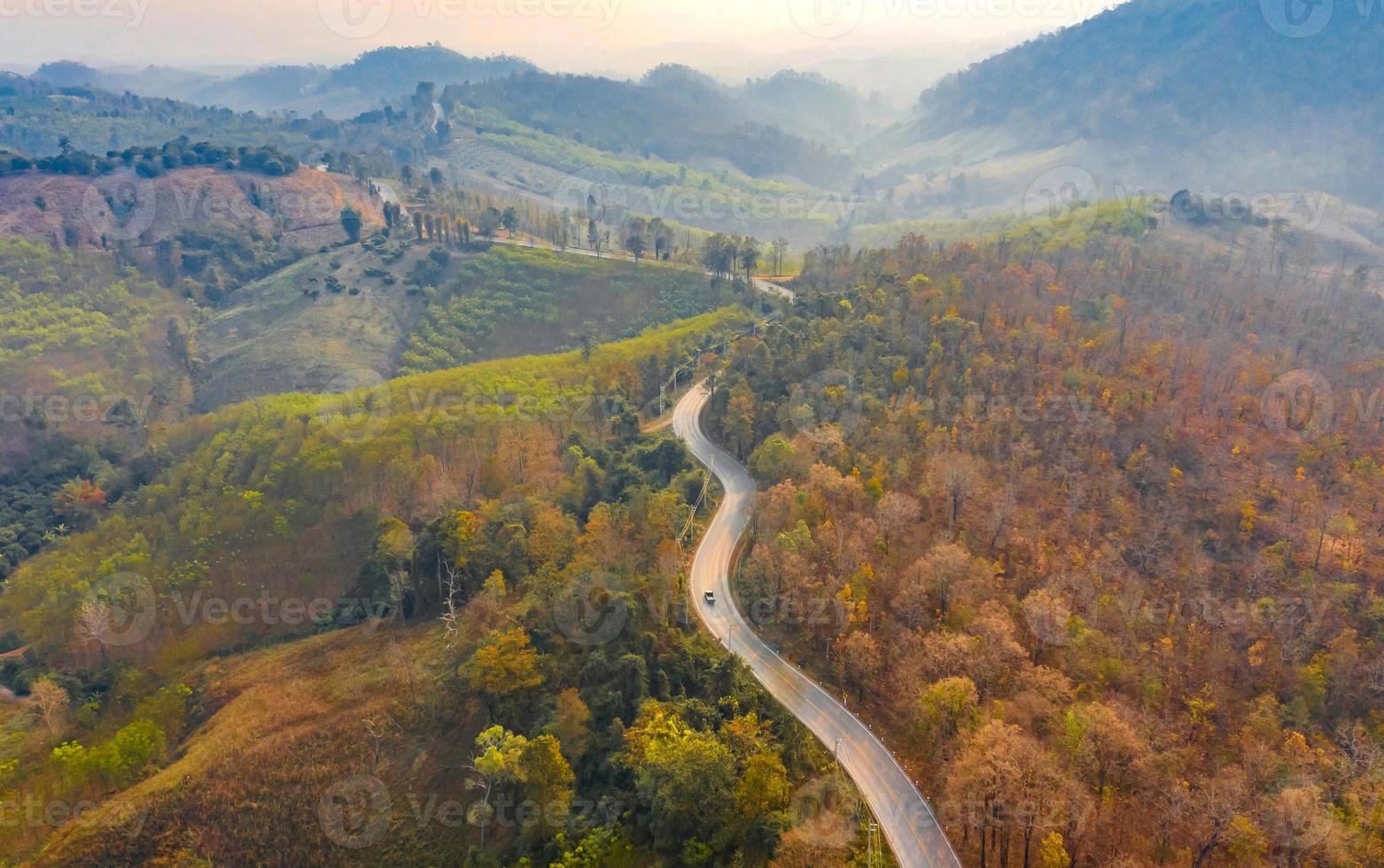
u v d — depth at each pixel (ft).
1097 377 570.46
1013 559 433.48
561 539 427.33
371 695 363.15
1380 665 375.45
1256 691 374.02
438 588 424.05
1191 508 493.36
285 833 309.83
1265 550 457.27
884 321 637.71
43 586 507.71
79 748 350.23
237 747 339.36
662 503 451.94
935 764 324.39
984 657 347.15
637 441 569.23
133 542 526.16
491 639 352.08
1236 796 291.17
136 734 348.38
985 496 463.83
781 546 411.34
